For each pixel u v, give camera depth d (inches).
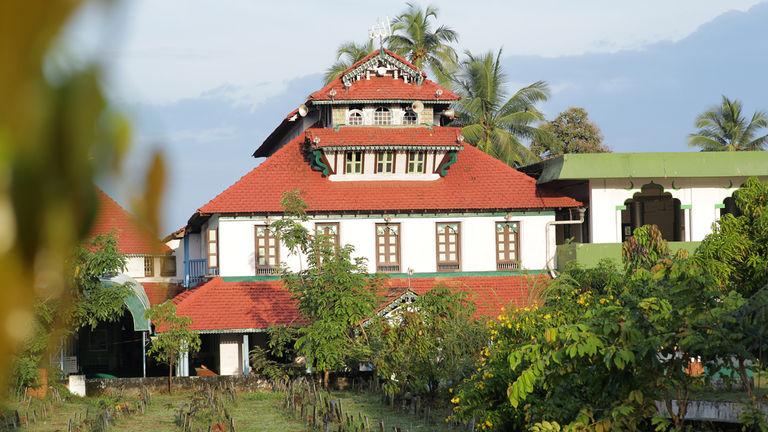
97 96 45.0
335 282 1341.0
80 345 1691.7
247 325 1455.5
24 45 42.8
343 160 1569.9
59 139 44.2
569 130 2659.9
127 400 1275.8
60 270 45.3
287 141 1946.4
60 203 44.8
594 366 573.6
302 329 1330.0
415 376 1154.7
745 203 1240.8
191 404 1149.1
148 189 48.1
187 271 1798.7
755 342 567.5
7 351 43.3
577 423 564.4
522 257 1569.9
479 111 2193.7
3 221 43.2
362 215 1556.3
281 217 1550.2
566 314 860.0
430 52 2272.4
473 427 892.0
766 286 575.5
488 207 1556.3
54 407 1189.7
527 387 558.6
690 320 552.4
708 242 1211.2
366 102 1574.8
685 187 1551.4
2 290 43.1
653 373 556.4
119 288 1234.0
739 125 2512.3
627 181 1545.3
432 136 1577.3
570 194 1667.1
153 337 1379.2
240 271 1536.7
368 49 2311.8
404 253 1558.8
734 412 784.9
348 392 1344.7
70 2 43.3
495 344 910.4
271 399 1296.8
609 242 1524.4
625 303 600.7
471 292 1359.5
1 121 42.8
